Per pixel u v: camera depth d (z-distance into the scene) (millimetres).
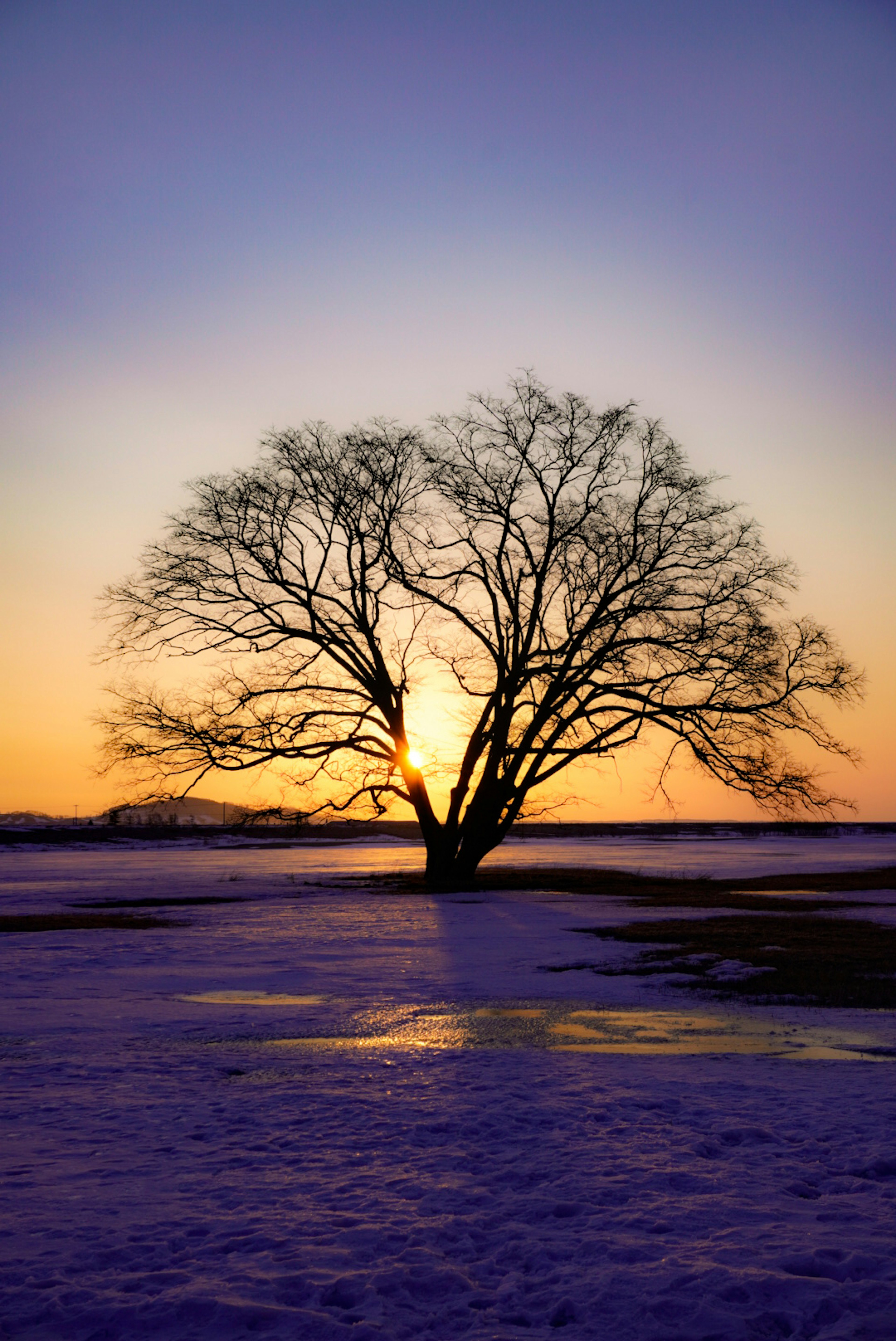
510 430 33188
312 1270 4680
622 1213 5410
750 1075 8750
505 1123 7195
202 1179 5988
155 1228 5176
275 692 33312
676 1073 8828
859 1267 4668
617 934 19859
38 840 94375
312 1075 8797
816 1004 12516
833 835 141000
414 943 18547
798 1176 6027
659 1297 4402
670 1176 6004
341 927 21297
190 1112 7555
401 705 34156
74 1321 4172
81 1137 6898
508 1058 9531
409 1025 11195
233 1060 9484
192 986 13969
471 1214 5418
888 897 29469
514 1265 4789
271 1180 5973
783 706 31797
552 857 64250
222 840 106688
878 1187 5797
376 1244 5004
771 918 22656
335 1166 6262
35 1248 4910
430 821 34875
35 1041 10344
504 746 33719
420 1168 6211
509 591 33562
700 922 22016
